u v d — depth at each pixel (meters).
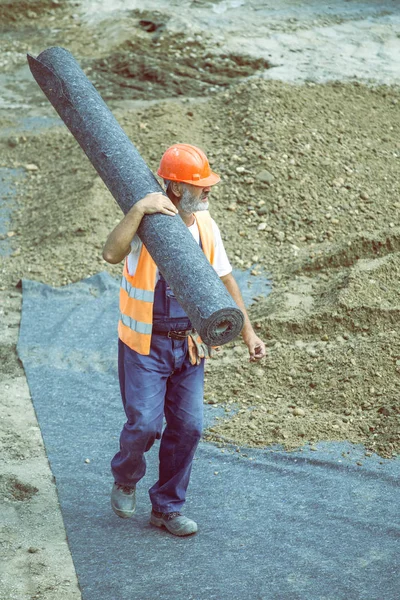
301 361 9.23
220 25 20.94
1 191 14.63
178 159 6.11
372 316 9.78
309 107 15.68
